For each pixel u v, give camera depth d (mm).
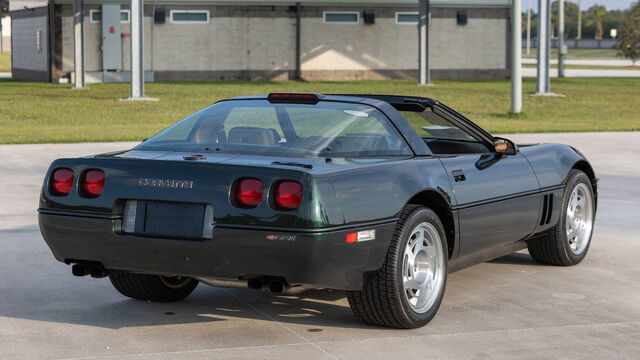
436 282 5770
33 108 27359
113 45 42188
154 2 42875
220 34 43938
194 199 5031
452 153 6844
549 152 7242
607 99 34500
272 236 4863
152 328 5586
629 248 8328
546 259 7492
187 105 29062
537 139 19812
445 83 42844
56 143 17891
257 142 5547
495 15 47312
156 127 21812
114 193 5234
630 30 70125
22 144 17531
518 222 6652
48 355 4988
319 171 4973
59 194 5414
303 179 4863
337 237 4930
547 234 7348
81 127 21812
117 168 5273
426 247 5699
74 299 6324
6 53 76125
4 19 77188
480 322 5762
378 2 45594
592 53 110125
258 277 5070
